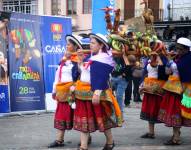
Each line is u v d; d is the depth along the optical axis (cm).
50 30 1164
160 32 2939
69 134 874
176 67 773
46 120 1040
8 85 1082
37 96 1139
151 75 814
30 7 3447
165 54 784
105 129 690
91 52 704
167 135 876
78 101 698
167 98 789
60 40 1182
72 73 740
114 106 695
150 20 781
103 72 670
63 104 752
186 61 766
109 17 740
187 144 798
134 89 1404
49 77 1162
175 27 2889
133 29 763
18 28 1095
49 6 3381
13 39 1087
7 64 1078
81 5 3244
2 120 1035
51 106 1166
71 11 3300
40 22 1144
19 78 1104
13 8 3500
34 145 777
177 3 2923
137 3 3014
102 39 679
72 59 746
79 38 767
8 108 1084
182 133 902
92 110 695
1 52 1063
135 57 755
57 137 796
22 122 1012
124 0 3066
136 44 751
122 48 729
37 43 1138
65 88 745
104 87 676
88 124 691
